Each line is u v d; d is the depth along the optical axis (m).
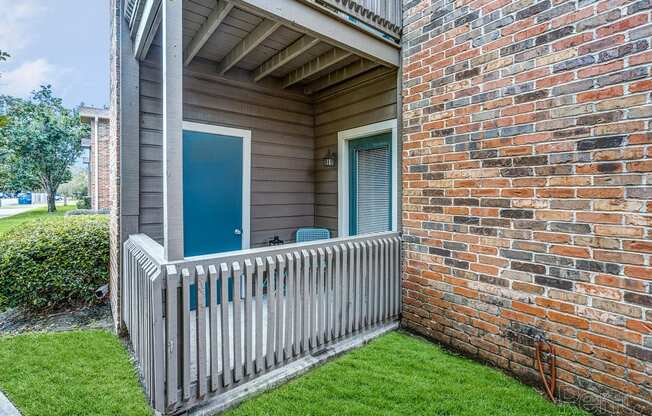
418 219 3.38
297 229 4.97
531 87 2.53
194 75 3.98
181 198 2.16
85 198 16.02
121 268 3.26
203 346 2.18
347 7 3.05
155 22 2.62
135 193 3.32
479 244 2.87
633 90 2.07
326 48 3.78
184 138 3.95
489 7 2.77
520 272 2.60
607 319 2.19
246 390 2.36
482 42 2.82
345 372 2.65
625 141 2.10
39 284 3.86
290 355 2.66
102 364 2.73
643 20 2.04
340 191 4.72
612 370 2.16
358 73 4.20
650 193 2.01
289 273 2.64
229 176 4.30
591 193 2.24
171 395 2.05
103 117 11.59
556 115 2.40
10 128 13.27
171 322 2.06
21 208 23.50
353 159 4.64
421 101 3.33
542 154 2.47
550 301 2.44
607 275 2.18
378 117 4.18
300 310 2.74
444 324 3.14
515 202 2.63
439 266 3.19
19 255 3.81
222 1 2.78
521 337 2.60
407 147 3.48
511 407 2.25
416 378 2.57
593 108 2.23
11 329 3.57
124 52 3.23
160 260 2.13
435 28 3.19
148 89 3.49
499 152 2.72
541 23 2.47
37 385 2.42
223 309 2.29
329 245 2.97
